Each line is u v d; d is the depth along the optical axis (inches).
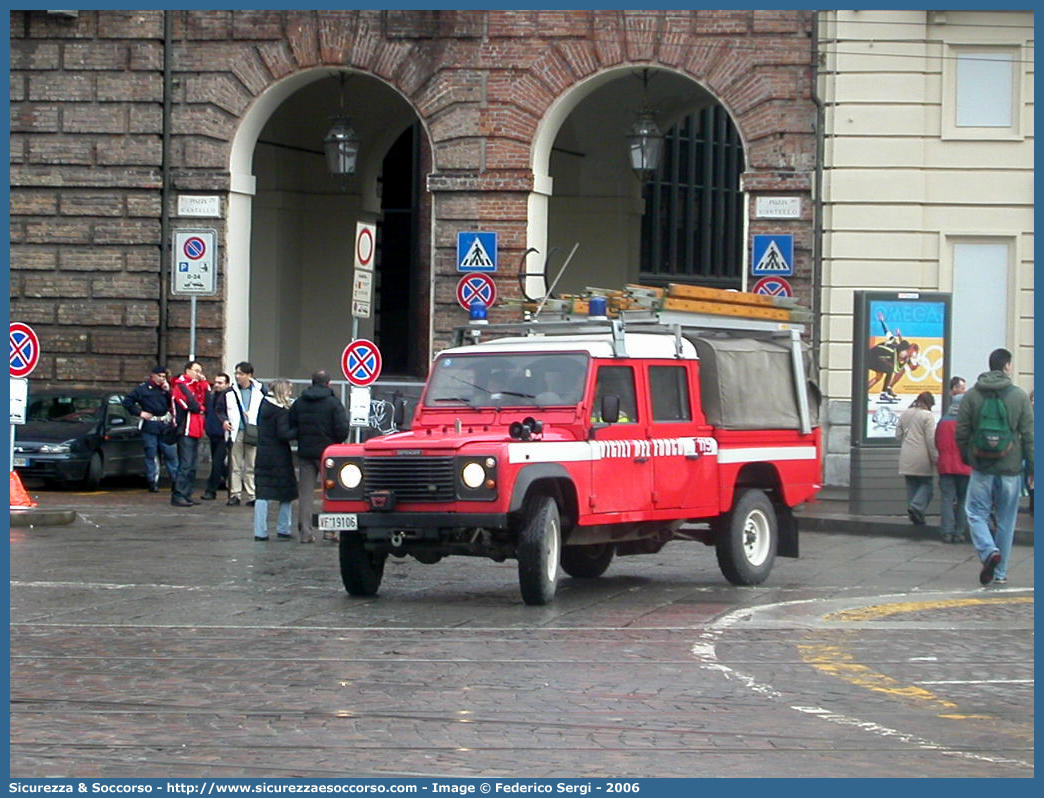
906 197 1098.1
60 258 1219.9
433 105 1170.6
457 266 1167.0
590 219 1509.6
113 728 368.5
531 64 1156.5
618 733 365.1
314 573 677.9
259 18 1194.0
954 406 844.6
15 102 1220.5
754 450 668.1
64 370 1222.3
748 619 548.1
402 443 567.2
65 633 508.7
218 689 414.9
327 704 395.9
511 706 394.3
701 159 2161.7
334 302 1530.5
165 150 1206.3
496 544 579.8
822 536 885.2
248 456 997.8
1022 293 1093.1
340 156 1179.9
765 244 1106.1
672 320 653.9
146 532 837.2
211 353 1208.2
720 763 337.7
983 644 502.0
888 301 929.5
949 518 845.8
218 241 1203.2
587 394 595.2
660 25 1134.4
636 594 621.9
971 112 1097.4
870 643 500.7
